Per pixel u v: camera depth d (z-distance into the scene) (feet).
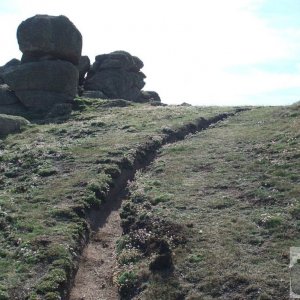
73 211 90.12
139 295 64.54
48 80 193.16
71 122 168.45
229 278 62.54
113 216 95.30
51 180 107.96
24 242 78.33
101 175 106.32
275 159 103.71
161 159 119.55
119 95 229.25
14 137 153.58
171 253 70.69
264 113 157.99
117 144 128.47
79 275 74.64
